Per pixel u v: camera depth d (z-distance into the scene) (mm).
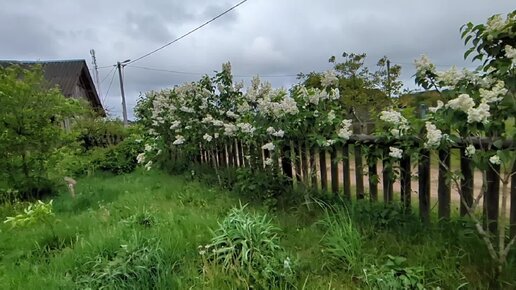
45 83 6176
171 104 6785
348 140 3445
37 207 3525
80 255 2812
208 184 5461
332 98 3660
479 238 2408
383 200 3277
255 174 4461
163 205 4312
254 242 2600
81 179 7395
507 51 1854
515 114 1951
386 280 2105
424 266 2273
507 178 2135
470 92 2195
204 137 5434
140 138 8891
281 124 3764
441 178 2783
